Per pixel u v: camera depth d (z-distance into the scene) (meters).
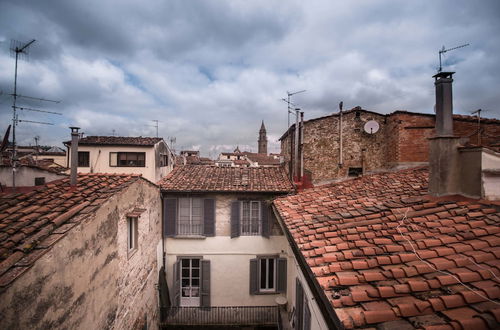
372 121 11.23
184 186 10.25
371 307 2.49
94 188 6.23
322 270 3.34
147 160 20.19
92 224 4.91
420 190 5.86
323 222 5.36
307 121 12.23
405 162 10.29
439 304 2.38
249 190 10.05
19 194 5.58
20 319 3.17
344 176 11.63
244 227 10.55
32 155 25.22
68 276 4.15
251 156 54.31
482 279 2.70
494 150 4.32
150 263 8.62
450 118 4.83
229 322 9.67
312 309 4.59
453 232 3.66
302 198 8.36
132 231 7.25
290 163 13.32
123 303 6.37
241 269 10.37
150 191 8.74
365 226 4.57
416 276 2.90
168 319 9.59
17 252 3.40
